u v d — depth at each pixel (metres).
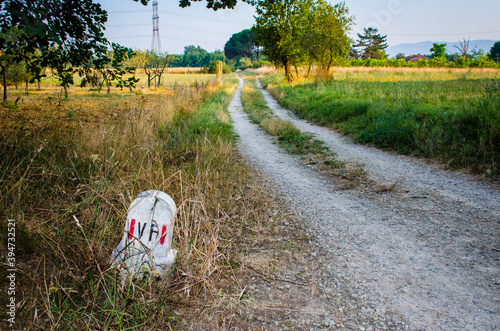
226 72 83.81
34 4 4.34
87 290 2.68
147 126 7.31
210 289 2.86
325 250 3.67
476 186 5.42
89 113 11.84
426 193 5.31
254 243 3.81
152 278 2.82
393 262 3.37
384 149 8.70
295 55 36.56
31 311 2.41
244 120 15.18
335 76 33.84
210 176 5.50
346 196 5.43
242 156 8.44
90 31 6.00
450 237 3.81
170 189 4.45
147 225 2.95
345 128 11.68
